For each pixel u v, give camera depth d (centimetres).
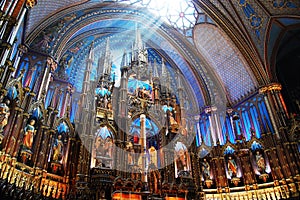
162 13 2600
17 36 1400
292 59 2341
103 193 1449
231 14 2173
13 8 1214
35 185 1293
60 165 1538
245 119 2241
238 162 1978
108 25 2478
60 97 1839
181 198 1766
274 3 1914
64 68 2005
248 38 2155
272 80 2058
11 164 1157
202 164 2073
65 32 1867
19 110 1266
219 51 2452
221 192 1903
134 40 2728
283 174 1706
